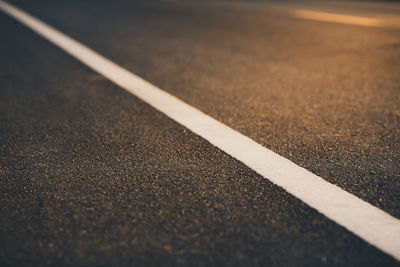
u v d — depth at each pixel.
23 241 1.38
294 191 1.68
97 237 1.40
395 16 6.75
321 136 2.23
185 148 2.08
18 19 6.39
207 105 2.74
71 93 3.00
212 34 5.32
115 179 1.78
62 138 2.23
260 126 2.37
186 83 3.24
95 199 1.63
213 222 1.48
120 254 1.32
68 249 1.35
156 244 1.37
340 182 1.75
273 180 1.76
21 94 2.98
